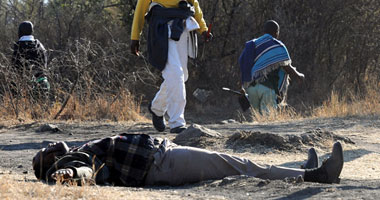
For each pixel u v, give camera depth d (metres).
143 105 21.06
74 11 22.83
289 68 15.15
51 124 11.85
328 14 22.14
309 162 5.76
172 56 9.59
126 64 22.02
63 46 21.41
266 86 15.16
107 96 14.12
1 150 8.79
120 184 5.43
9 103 13.55
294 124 12.09
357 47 22.12
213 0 23.08
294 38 21.80
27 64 13.88
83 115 13.58
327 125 11.68
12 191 4.57
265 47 15.17
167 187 5.42
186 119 19.83
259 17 22.86
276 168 5.50
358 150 8.55
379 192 4.88
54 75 14.38
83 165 5.21
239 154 8.23
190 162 5.43
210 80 22.77
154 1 9.70
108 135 10.62
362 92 20.92
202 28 9.94
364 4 22.16
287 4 22.52
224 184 5.25
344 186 5.19
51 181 5.23
